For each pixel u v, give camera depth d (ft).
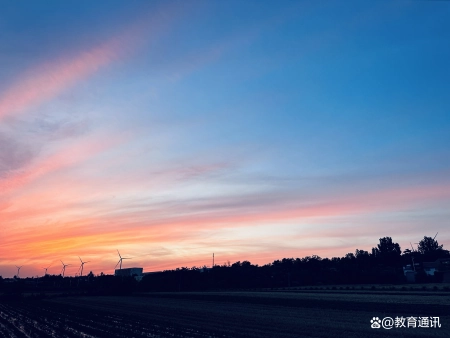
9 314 174.70
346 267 495.82
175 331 109.09
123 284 406.62
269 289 374.22
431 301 167.84
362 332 96.84
